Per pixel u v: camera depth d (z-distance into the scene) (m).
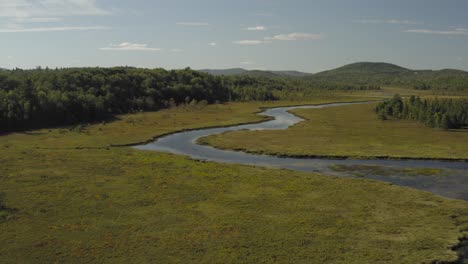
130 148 86.94
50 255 35.38
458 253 36.44
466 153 80.00
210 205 48.47
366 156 77.88
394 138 98.38
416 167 70.62
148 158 74.06
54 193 52.41
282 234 40.00
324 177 61.94
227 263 34.06
